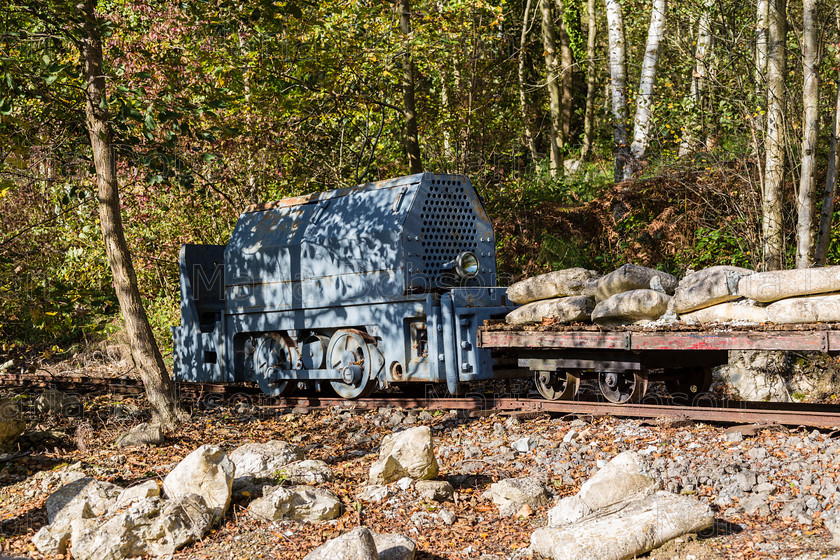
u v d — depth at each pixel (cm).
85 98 1011
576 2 2966
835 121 1041
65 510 631
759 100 1198
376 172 1708
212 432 941
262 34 1342
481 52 1669
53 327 1169
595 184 1781
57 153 1118
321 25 1391
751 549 502
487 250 1034
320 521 595
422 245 970
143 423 954
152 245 1590
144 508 580
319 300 1050
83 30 964
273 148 1528
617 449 723
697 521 526
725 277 748
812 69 1010
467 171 1711
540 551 521
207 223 1614
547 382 909
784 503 566
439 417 935
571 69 2664
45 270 1325
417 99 1605
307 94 1473
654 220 1448
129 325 969
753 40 1211
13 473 803
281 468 690
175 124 1023
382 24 1405
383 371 1000
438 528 577
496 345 897
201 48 1352
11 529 640
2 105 957
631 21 2231
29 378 1334
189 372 1258
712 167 1374
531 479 634
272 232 1126
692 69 1398
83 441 888
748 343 709
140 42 1330
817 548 495
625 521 523
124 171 1452
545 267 1467
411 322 971
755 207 1228
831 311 665
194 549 563
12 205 1329
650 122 1570
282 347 1127
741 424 767
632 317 805
